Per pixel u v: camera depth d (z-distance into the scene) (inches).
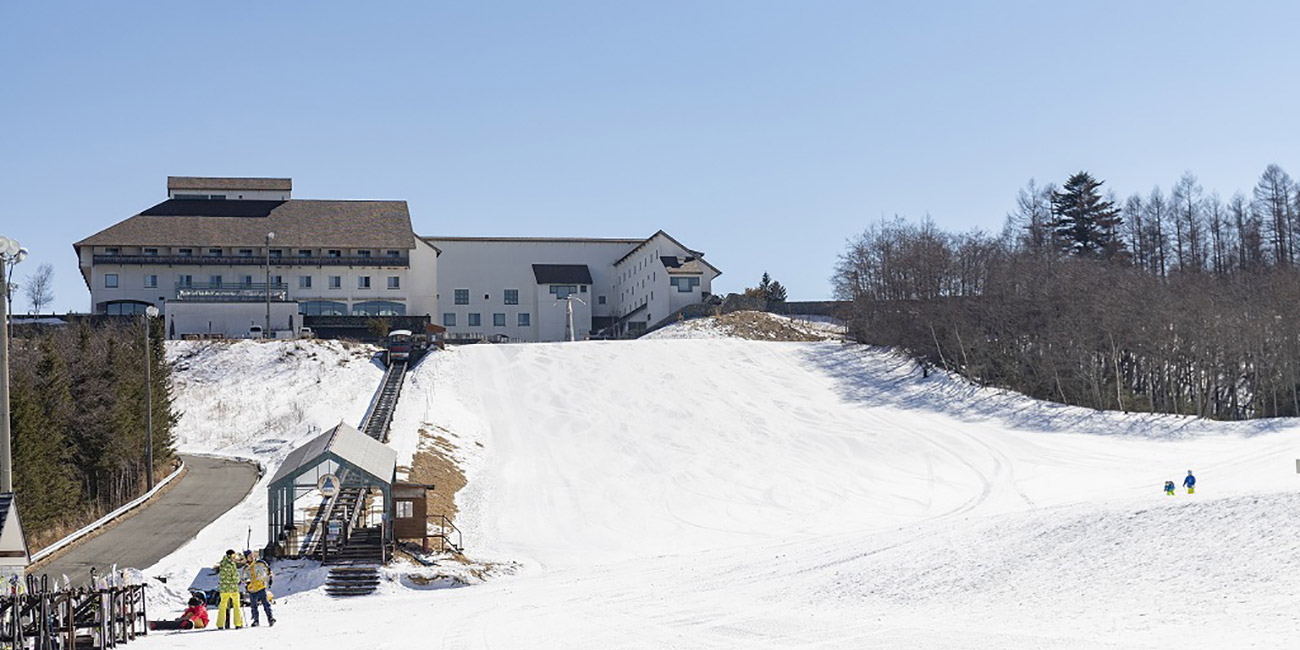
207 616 1096.8
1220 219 5339.6
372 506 1823.3
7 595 845.8
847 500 2094.0
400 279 4399.6
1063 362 3265.3
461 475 2233.0
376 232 4483.3
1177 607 876.6
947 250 4062.5
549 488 2183.8
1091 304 3289.9
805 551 1525.6
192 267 4220.0
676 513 2005.4
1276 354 3107.8
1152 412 2930.6
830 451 2506.2
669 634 930.7
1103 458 2399.1
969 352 3412.9
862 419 2815.0
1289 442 2411.4
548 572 1525.6
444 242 5059.1
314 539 1573.6
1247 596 875.4
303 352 3380.9
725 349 3659.0
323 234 4407.0
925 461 2409.0
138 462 2106.3
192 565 1438.2
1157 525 1171.9
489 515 1956.2
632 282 5093.5
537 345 3752.5
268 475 2188.7
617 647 871.1
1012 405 2947.8
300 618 1147.9
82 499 1897.1
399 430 2504.9
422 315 4330.7
